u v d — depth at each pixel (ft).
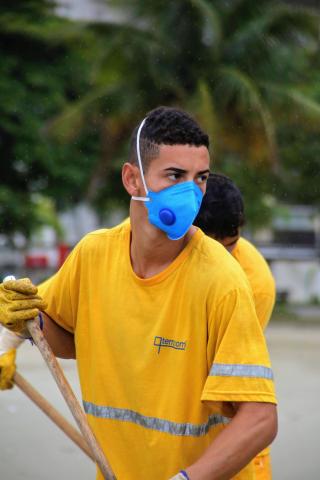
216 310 18.45
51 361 19.48
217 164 122.93
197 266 18.92
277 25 119.03
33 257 156.35
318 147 134.10
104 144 123.44
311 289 154.92
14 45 130.00
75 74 132.98
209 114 113.09
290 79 124.98
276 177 130.00
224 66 119.14
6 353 21.43
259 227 134.51
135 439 19.89
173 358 19.07
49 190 135.44
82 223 179.63
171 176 18.57
